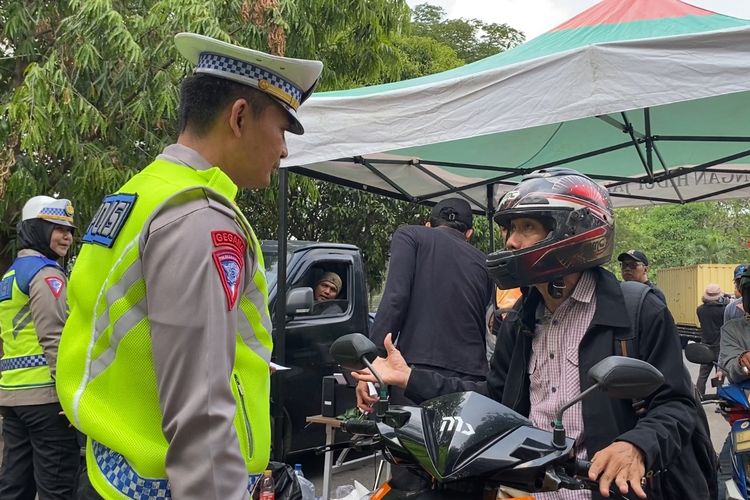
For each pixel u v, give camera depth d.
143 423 1.44
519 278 2.05
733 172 6.65
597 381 1.64
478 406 1.80
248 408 1.55
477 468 1.66
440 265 3.74
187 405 1.34
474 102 3.79
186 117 1.66
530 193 2.04
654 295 2.08
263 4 7.48
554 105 3.55
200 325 1.36
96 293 1.50
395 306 3.67
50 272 3.80
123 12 7.43
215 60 1.65
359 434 2.06
